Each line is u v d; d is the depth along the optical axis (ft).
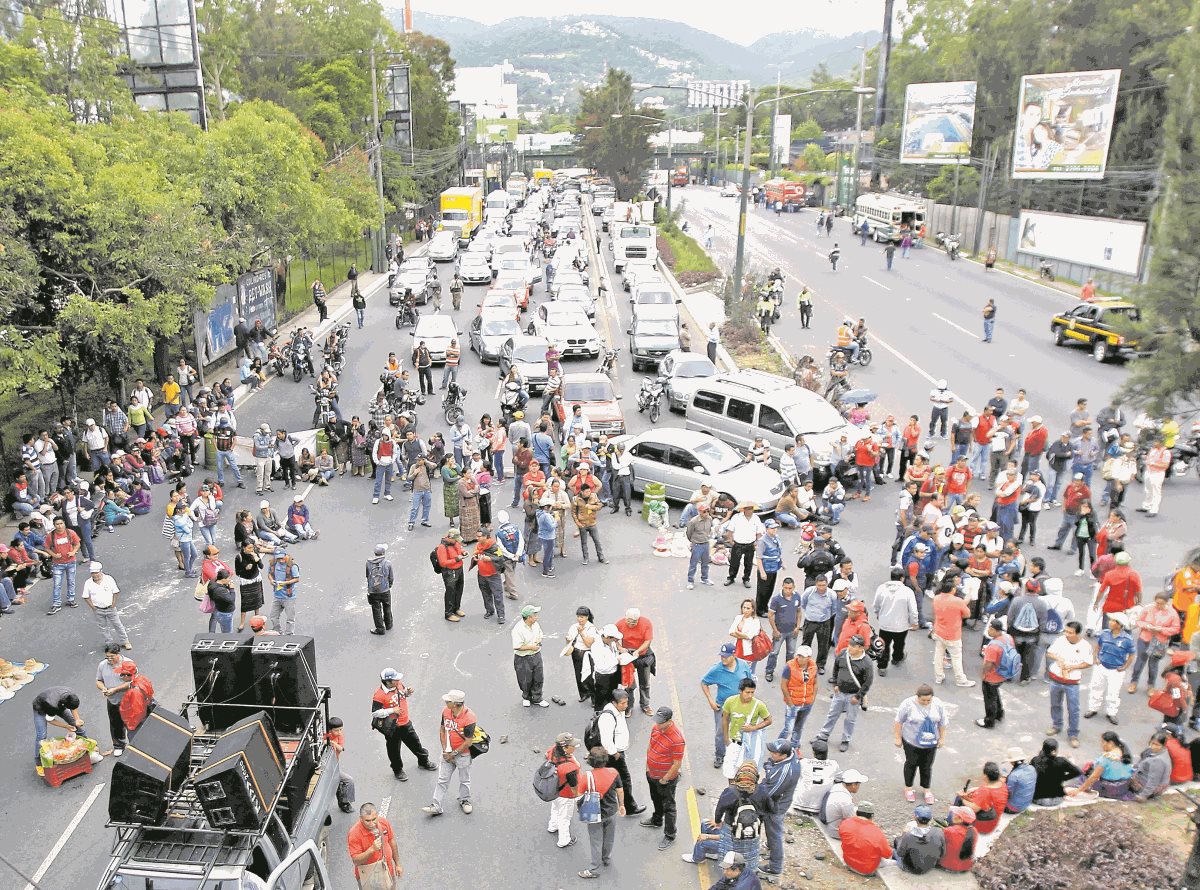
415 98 279.08
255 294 124.47
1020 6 213.46
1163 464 66.54
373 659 50.52
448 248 196.75
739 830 30.60
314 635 53.36
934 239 236.63
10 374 70.33
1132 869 32.50
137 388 87.25
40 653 51.96
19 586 59.57
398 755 40.09
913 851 33.22
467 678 48.55
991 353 115.75
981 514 67.31
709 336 118.21
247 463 83.05
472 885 33.94
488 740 39.88
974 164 224.94
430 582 60.39
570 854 35.63
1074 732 41.24
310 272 187.93
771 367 110.52
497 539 54.54
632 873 34.47
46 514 62.13
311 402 102.63
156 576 62.23
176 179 106.22
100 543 68.03
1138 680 46.85
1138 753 40.68
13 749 43.45
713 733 43.34
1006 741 42.11
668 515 72.18
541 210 274.36
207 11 198.39
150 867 28.17
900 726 37.14
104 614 50.67
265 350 115.24
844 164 326.85
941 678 46.83
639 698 45.42
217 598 50.14
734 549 58.54
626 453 73.77
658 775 35.32
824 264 192.95
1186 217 54.54
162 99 139.95
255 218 118.21
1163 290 54.85
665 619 54.65
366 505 75.25
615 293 168.14
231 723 35.86
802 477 71.05
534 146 580.30
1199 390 55.42
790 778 32.35
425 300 151.84
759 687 46.96
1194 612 44.88
